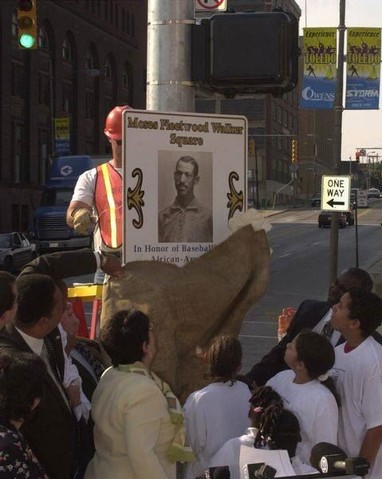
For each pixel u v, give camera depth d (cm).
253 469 342
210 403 431
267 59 536
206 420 429
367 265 3291
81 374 454
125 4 7488
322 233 5434
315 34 2158
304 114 11875
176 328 455
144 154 464
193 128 476
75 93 6556
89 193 500
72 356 455
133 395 368
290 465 360
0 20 5500
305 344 419
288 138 10869
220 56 538
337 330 459
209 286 462
